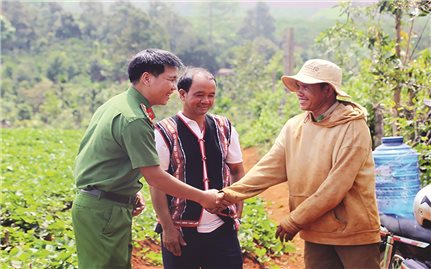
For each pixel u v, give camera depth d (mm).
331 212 4379
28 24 52406
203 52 55031
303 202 4367
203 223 4637
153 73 4203
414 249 5043
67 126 34094
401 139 5395
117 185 4203
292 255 7605
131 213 4391
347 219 4348
